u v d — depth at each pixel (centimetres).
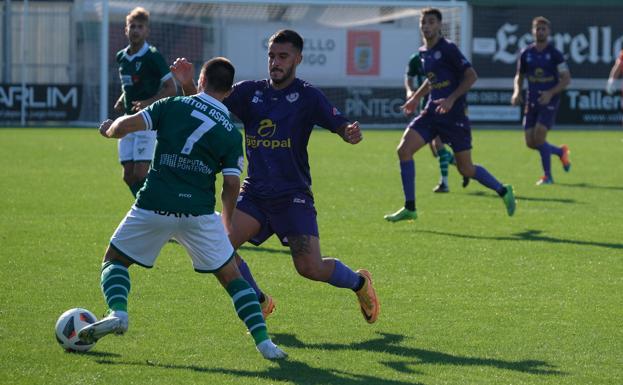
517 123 7688
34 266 2055
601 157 5131
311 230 1580
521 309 1748
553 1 7925
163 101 1409
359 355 1440
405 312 1720
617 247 2403
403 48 7806
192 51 7531
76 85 7188
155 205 1374
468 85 2736
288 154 1582
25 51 7412
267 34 7662
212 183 1412
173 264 2117
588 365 1398
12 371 1321
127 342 1484
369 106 7675
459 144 2812
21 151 4925
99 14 7162
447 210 3069
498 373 1352
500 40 7912
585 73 8006
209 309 1711
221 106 1410
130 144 2528
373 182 3844
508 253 2312
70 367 1345
